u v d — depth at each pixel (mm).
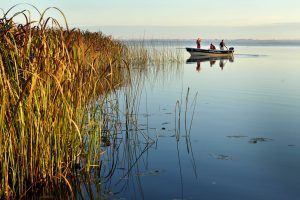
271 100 13273
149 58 28719
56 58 5418
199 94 14844
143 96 14219
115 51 18438
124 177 6066
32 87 4887
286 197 5293
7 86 4766
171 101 13164
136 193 5473
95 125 6375
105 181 5902
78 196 5344
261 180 5906
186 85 17719
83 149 6352
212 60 37125
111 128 8703
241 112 11219
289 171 6301
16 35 5293
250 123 9766
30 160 5156
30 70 5176
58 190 5496
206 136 8484
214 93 15070
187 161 6832
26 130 5059
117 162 6758
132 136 8359
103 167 6492
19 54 5172
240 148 7578
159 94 14820
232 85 17641
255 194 5395
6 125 4879
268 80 19625
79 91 5906
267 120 10125
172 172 6301
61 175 5438
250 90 15930
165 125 9445
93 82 6430
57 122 5488
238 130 9031
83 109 6051
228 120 10133
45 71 5258
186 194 5430
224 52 40938
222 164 6668
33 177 5250
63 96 5254
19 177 5008
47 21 5309
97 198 5289
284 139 8234
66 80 5602
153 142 7965
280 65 30453
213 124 9656
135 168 6480
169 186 5730
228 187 5672
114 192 5492
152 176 6125
